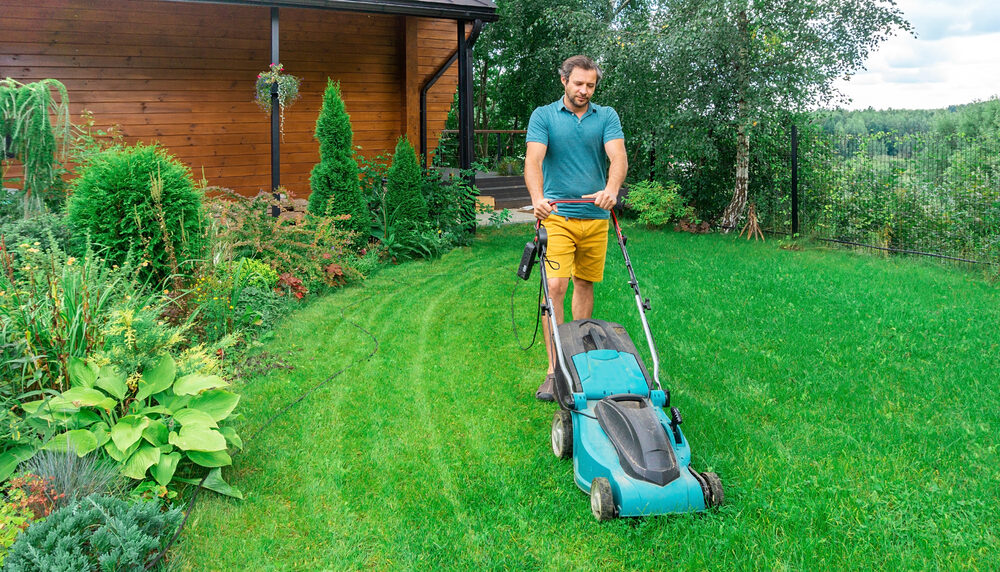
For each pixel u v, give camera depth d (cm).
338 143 956
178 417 375
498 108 2905
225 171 1273
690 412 452
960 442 405
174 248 615
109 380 384
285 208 1066
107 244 588
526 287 838
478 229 1323
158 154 638
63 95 715
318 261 820
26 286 455
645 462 322
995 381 492
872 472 372
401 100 1409
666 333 621
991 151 928
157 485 354
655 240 1154
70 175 860
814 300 721
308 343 627
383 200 1038
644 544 317
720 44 1149
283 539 331
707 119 1230
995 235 893
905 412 452
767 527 327
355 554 320
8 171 938
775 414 450
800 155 1182
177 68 1197
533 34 2305
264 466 398
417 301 776
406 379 535
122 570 286
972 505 339
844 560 303
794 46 1159
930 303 705
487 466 395
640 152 1534
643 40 1194
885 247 1023
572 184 473
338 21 1313
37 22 1083
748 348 579
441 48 1365
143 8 1150
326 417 465
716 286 800
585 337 412
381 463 401
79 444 348
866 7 1102
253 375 541
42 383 400
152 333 418
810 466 383
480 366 563
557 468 391
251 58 1259
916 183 1015
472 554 316
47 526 294
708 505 336
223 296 613
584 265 508
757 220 1197
